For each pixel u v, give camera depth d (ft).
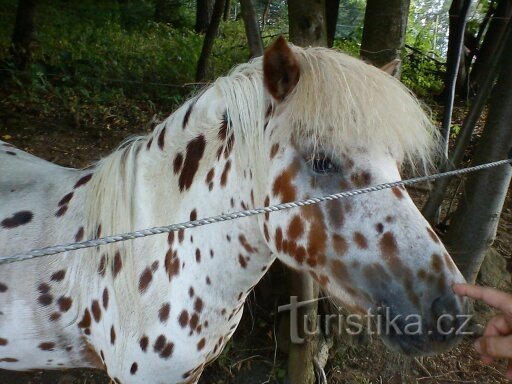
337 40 26.23
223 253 4.82
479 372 9.12
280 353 8.80
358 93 3.69
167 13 37.83
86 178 5.65
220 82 4.60
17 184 5.79
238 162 4.42
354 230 3.73
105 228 5.08
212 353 5.47
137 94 19.25
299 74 3.85
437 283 3.58
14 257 2.65
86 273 5.21
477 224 10.01
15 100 16.55
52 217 5.41
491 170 9.62
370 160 3.71
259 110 4.17
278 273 9.17
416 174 4.57
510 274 11.50
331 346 8.79
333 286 4.03
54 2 30.86
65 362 5.74
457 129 17.40
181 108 5.11
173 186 5.02
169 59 23.52
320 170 3.81
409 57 27.58
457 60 10.26
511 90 9.11
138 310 4.99
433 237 3.70
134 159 5.19
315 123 3.69
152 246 5.00
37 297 5.23
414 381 8.77
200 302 4.97
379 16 8.15
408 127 3.82
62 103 17.11
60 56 19.90
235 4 51.19
